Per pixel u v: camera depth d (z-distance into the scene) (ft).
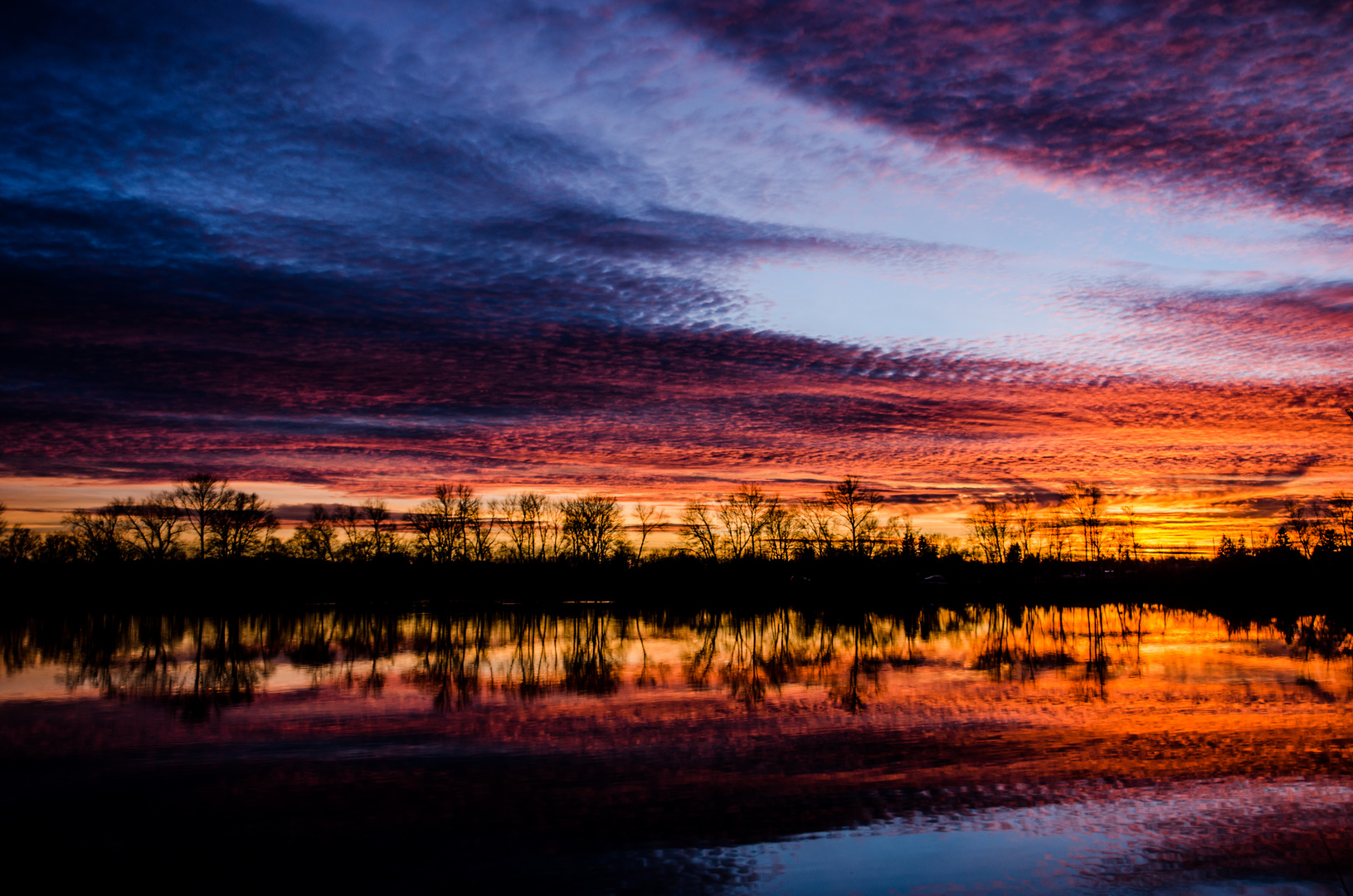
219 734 86.02
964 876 49.39
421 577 417.90
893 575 431.84
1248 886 48.24
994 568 467.52
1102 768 71.67
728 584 429.38
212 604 355.15
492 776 69.72
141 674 134.00
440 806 61.72
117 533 398.62
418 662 149.07
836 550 450.30
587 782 67.77
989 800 63.16
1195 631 210.18
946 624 245.04
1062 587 421.18
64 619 272.72
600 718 93.71
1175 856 52.31
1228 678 124.06
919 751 77.87
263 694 111.65
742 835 55.98
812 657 155.12
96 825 58.13
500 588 423.23
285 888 48.39
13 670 140.05
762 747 79.25
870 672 132.77
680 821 58.54
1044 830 56.95
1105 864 51.08
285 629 229.45
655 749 78.84
